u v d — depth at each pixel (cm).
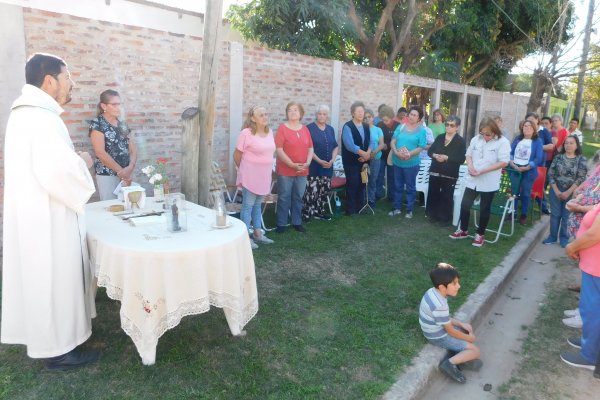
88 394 274
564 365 360
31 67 270
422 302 357
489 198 601
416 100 1617
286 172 594
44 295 273
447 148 680
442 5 1380
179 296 284
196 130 471
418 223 713
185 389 282
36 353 280
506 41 1847
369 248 581
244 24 1058
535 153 720
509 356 373
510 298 491
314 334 360
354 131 692
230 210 587
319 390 290
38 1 722
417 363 329
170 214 317
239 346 336
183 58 599
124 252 278
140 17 872
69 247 281
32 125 263
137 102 561
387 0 1197
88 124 514
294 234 617
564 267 588
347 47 1390
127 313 284
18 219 267
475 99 1627
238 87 682
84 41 498
